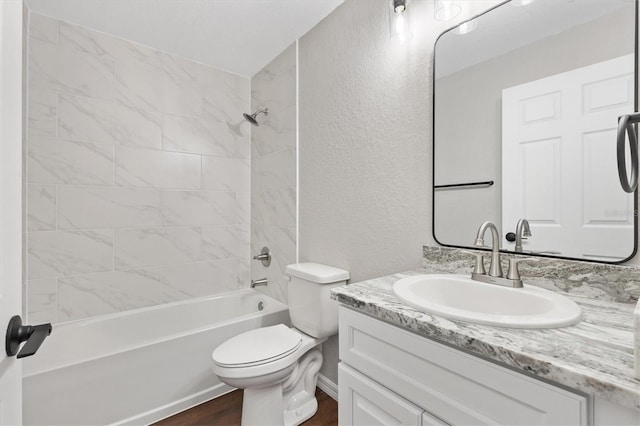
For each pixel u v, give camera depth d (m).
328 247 1.85
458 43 1.22
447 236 1.25
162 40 2.13
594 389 0.49
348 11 1.72
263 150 2.52
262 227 2.53
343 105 1.74
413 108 1.38
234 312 2.49
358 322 0.97
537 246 1.00
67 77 1.90
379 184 1.54
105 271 2.03
